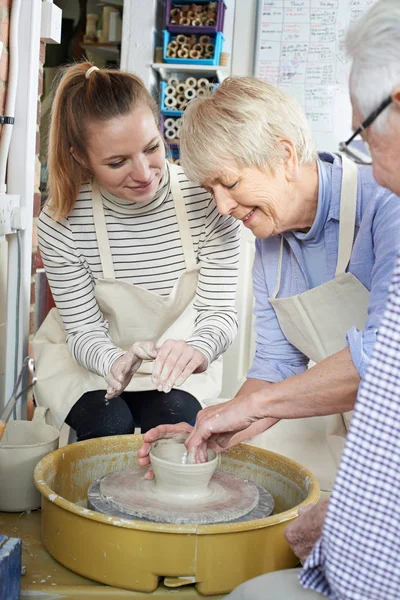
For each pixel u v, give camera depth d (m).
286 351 1.81
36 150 2.27
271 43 4.05
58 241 1.92
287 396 1.34
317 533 1.09
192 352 1.70
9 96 2.00
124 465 1.69
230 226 1.92
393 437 0.82
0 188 2.00
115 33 4.48
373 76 0.96
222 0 3.83
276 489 1.62
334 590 0.88
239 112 1.41
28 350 2.22
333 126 4.07
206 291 1.96
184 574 1.23
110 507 1.39
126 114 1.66
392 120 0.97
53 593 1.25
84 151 1.72
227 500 1.44
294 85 4.07
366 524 0.83
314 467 1.97
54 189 1.85
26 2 2.02
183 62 3.89
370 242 1.51
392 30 0.95
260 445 2.06
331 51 4.00
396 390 0.81
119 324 1.98
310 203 1.54
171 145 3.83
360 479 0.83
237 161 1.42
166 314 1.97
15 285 2.07
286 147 1.44
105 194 1.89
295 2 3.99
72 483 1.60
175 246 1.94
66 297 1.96
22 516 1.57
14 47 1.99
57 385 2.02
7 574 1.13
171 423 1.83
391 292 0.82
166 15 3.87
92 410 1.85
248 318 3.13
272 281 1.75
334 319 1.65
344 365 1.26
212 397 2.12
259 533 1.25
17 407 2.12
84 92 1.69
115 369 1.69
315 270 1.67
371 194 1.53
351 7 3.95
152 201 1.89
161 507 1.38
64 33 4.57
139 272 1.95
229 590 1.25
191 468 1.40
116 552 1.24
